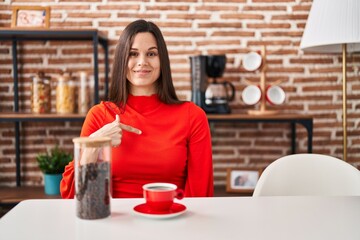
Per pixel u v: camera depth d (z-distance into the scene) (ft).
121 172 5.39
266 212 3.80
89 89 8.70
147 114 5.62
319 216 3.70
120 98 5.66
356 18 7.09
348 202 4.16
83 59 9.54
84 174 3.49
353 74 9.73
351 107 9.78
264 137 9.78
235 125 9.75
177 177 5.65
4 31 8.07
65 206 3.95
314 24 7.51
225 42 9.58
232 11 9.57
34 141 9.61
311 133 8.50
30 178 9.64
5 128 9.57
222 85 8.97
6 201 8.13
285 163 5.41
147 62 5.52
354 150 9.82
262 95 8.92
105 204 3.55
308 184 5.37
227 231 3.28
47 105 8.77
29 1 9.32
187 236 3.16
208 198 4.26
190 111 5.74
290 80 9.70
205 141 5.74
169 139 5.51
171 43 9.53
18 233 3.21
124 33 5.59
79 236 3.14
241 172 9.23
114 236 3.14
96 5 9.43
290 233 3.26
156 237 3.13
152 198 3.57
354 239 3.16
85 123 5.64
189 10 9.52
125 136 5.40
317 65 9.71
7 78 9.50
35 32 8.13
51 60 9.50
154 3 9.47
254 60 9.07
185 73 9.57
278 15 9.62
